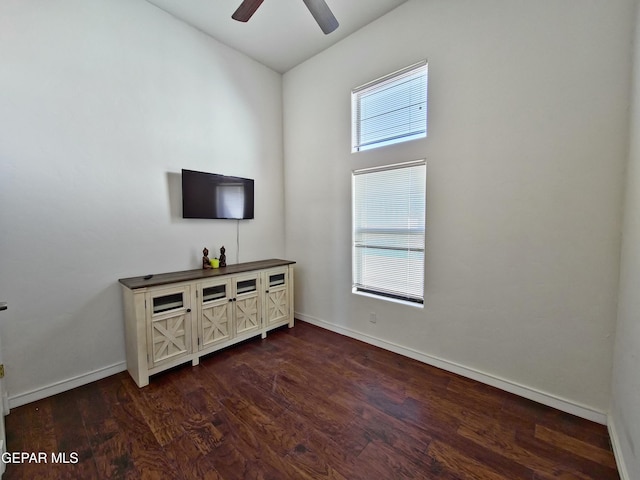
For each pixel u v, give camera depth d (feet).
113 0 7.46
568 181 5.85
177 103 8.84
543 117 6.05
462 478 4.54
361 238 9.74
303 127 11.27
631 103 5.03
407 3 8.02
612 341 5.54
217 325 8.61
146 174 8.24
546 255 6.19
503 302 6.82
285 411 6.14
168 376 7.55
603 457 4.92
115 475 4.60
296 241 11.87
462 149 7.21
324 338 10.03
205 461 4.86
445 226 7.62
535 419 5.88
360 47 9.23
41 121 6.50
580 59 5.59
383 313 9.16
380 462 4.84
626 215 5.08
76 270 7.12
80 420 5.87
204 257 9.36
